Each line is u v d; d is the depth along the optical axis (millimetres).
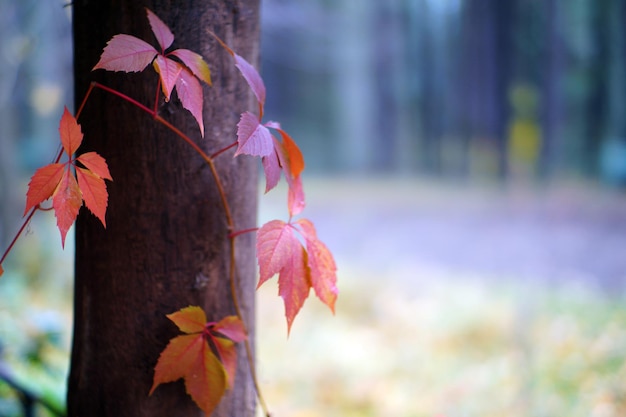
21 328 2477
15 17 6758
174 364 1112
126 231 1169
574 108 19312
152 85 1149
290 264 1043
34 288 6344
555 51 16297
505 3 18516
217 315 1228
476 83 20016
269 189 1004
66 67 5969
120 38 966
